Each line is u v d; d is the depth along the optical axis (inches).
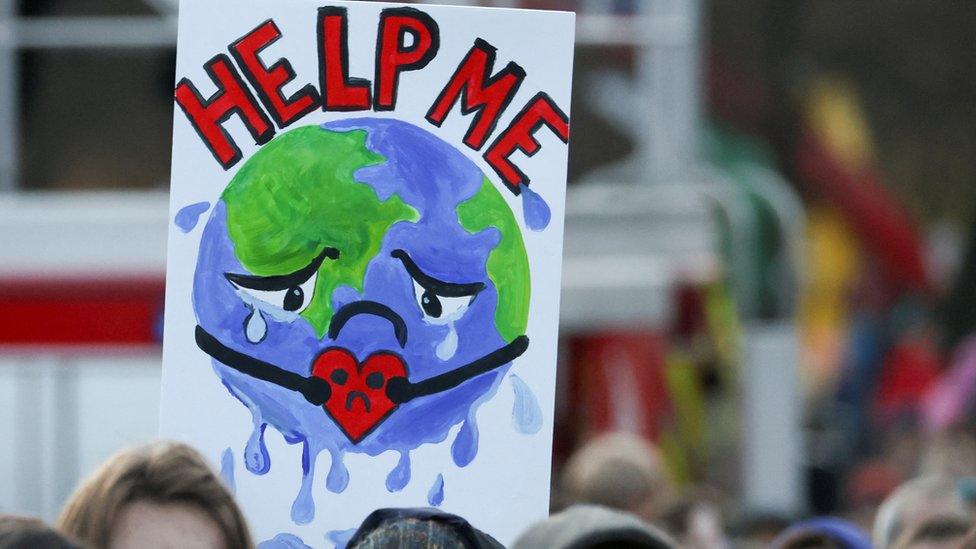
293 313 509.4
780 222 1185.4
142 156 1170.0
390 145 516.4
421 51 517.7
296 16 513.0
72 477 962.7
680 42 1084.5
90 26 1086.4
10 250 986.7
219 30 510.0
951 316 1984.5
